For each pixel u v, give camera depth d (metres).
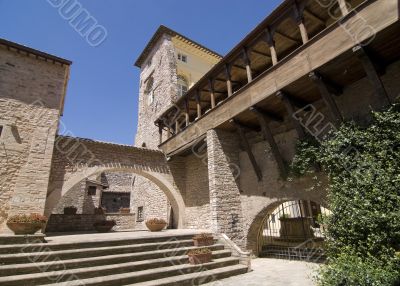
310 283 5.52
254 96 7.68
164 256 6.74
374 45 5.29
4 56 9.64
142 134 18.69
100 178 23.56
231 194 9.20
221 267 6.80
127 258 6.15
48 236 8.37
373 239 4.77
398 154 4.81
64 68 10.91
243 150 9.80
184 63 18.11
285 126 8.41
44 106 9.84
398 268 4.30
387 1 4.82
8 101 9.17
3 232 7.84
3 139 8.66
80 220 13.26
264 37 7.60
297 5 6.68
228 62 8.98
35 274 4.95
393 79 5.87
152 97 18.41
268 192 8.45
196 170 12.39
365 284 4.01
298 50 6.44
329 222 5.64
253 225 8.86
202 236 7.78
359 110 6.40
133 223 16.02
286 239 10.79
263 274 6.61
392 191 4.73
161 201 14.50
